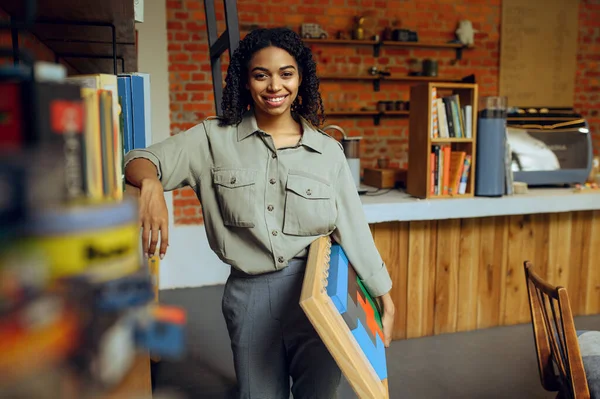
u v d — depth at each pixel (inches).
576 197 112.3
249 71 48.2
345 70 173.8
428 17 179.3
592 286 125.2
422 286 112.2
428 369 99.5
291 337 51.5
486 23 185.0
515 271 118.8
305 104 52.8
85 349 13.6
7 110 15.1
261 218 48.8
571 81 194.1
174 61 152.1
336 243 53.1
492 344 110.8
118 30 52.3
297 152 49.9
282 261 49.4
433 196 104.3
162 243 37.7
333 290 37.3
